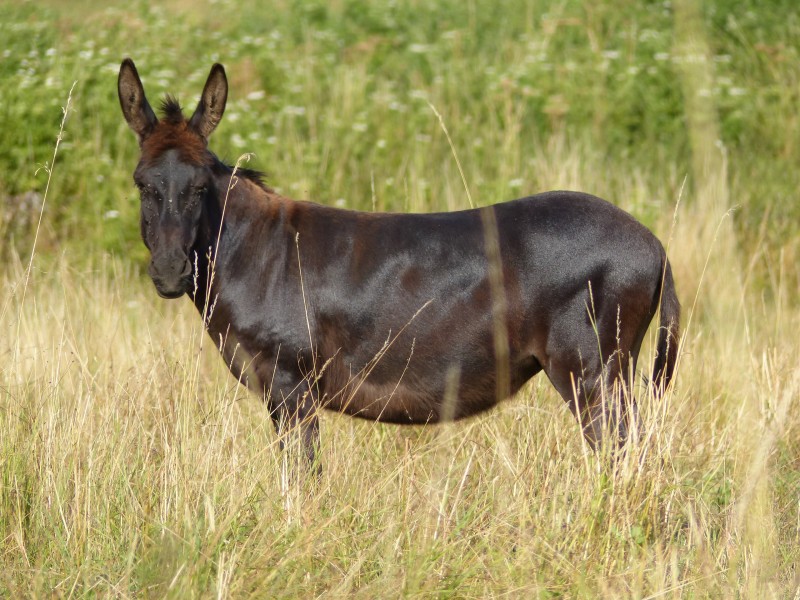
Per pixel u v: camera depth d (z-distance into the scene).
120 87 17.69
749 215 32.00
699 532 14.75
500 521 14.77
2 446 15.82
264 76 39.12
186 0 48.12
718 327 20.22
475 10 48.94
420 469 16.97
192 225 16.66
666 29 43.75
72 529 14.53
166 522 14.46
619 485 15.06
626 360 16.86
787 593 13.47
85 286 26.39
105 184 31.22
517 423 18.50
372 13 48.00
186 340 21.81
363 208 31.39
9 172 31.34
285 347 17.31
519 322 16.75
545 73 40.62
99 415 17.70
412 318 16.53
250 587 13.16
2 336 20.30
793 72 40.28
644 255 16.66
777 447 18.31
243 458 16.02
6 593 13.30
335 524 14.82
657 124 38.25
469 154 34.84
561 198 17.11
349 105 37.50
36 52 35.88
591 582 13.84
